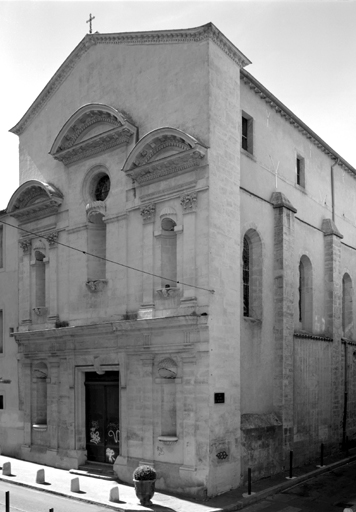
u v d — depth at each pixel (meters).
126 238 24.77
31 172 30.91
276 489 21.70
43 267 30.11
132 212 24.70
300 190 29.22
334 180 33.56
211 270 21.44
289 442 24.89
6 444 30.16
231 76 23.70
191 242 21.98
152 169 23.42
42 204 28.69
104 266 26.80
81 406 26.22
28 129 31.61
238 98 24.00
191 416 21.08
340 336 31.00
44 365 28.61
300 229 28.78
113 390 25.16
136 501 19.80
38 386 29.06
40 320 28.97
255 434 22.83
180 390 21.72
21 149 31.88
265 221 25.64
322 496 21.19
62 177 28.72
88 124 27.08
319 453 27.66
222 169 22.58
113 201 25.58
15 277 31.30
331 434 29.05
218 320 21.53
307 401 27.12
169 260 23.62
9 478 23.95
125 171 24.22
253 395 23.69
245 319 23.80
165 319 21.78
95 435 25.75
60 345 27.14
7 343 31.19
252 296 25.03
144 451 22.56
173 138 22.55
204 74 22.55
